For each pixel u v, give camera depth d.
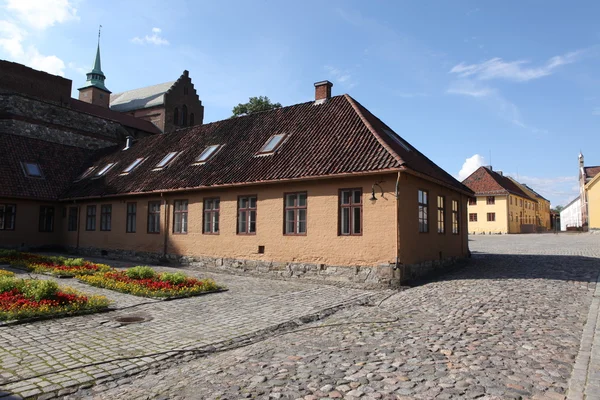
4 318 7.91
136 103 60.69
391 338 6.71
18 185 22.95
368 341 6.60
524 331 6.86
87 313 8.78
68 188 24.48
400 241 12.32
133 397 4.75
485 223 54.94
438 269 15.17
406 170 12.00
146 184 19.09
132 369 5.65
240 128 19.89
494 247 26.83
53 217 24.41
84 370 5.57
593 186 47.59
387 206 12.52
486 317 7.87
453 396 4.42
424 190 14.50
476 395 4.43
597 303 8.84
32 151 25.77
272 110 19.97
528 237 40.84
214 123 22.06
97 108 45.06
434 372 5.11
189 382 5.12
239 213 16.03
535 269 14.52
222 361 5.89
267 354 6.11
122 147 26.58
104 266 15.39
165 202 18.53
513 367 5.22
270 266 14.82
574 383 4.64
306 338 6.94
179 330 7.59
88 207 22.70
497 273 13.88
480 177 56.97
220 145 19.09
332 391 4.64
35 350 6.38
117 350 6.41
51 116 30.52
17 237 22.89
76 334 7.26
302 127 17.09
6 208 22.59
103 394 4.89
